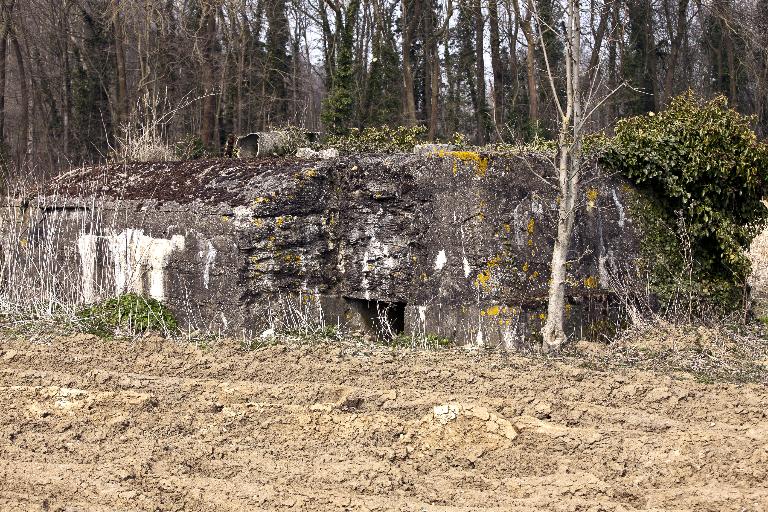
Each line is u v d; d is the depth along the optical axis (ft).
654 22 111.45
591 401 31.04
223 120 107.76
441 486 24.08
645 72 107.04
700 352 37.45
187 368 34.99
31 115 121.08
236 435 27.61
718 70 114.42
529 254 39.83
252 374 34.42
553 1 66.39
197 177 44.21
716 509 22.44
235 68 108.99
